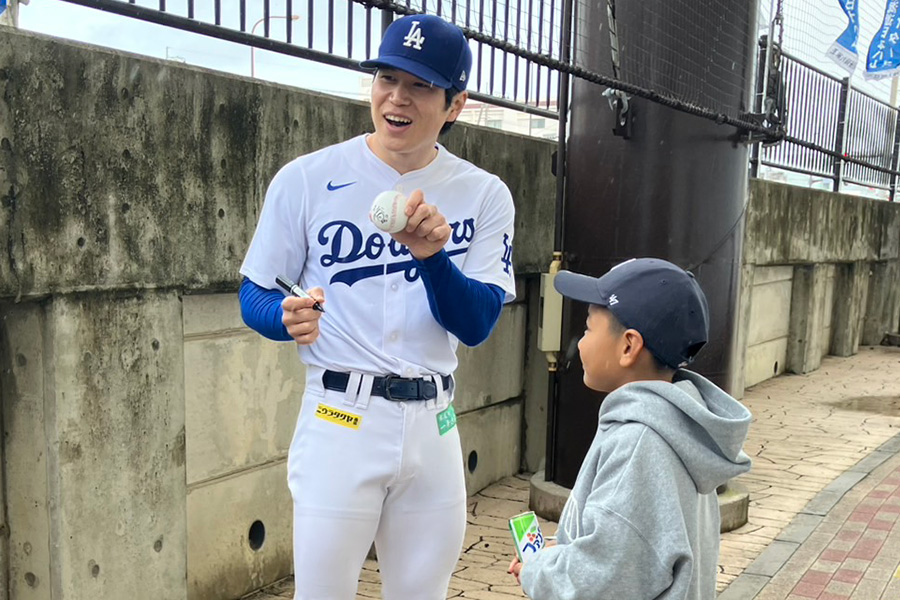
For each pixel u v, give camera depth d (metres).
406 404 1.94
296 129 3.38
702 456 1.58
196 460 3.20
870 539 4.21
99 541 2.74
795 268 10.08
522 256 4.91
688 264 4.23
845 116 10.54
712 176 4.23
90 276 2.62
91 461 2.69
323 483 1.91
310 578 1.93
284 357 3.56
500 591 3.52
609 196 4.25
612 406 1.69
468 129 4.36
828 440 6.54
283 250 1.96
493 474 5.13
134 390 2.81
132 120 2.71
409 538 2.03
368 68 1.89
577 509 1.66
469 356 4.78
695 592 1.58
